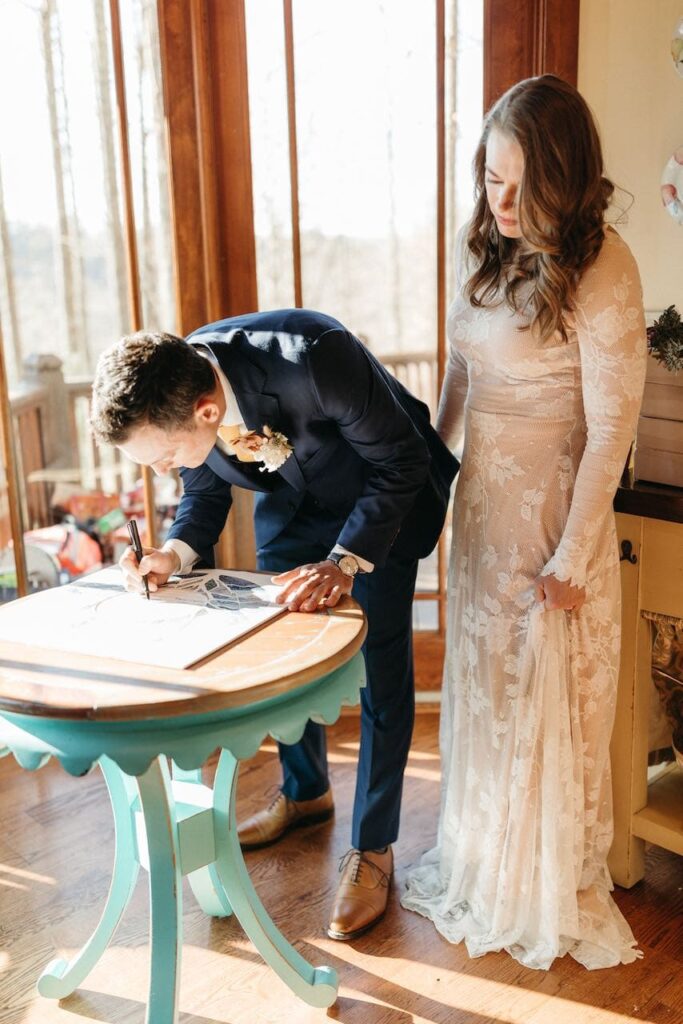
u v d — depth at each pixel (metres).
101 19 2.54
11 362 3.65
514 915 1.87
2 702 1.24
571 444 1.72
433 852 2.15
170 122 2.41
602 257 1.55
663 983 1.77
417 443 1.70
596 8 2.29
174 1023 1.49
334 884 2.08
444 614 2.91
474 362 1.76
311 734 2.20
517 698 1.78
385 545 1.69
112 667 1.34
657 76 2.19
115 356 1.37
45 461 3.66
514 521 1.76
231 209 2.50
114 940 1.94
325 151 2.52
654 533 1.84
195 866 1.57
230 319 1.73
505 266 1.69
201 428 1.47
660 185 2.23
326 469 1.76
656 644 1.96
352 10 2.42
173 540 1.81
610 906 1.95
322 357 1.56
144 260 3.93
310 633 1.47
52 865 2.17
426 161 2.55
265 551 1.99
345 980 1.80
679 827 1.95
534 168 1.48
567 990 1.76
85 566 3.57
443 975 1.81
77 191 2.76
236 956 1.88
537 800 1.80
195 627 1.49
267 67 2.44
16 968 1.85
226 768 1.56
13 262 3.57
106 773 1.63
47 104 2.66
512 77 2.44
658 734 2.13
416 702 2.91
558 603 1.69
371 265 2.63
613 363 1.57
